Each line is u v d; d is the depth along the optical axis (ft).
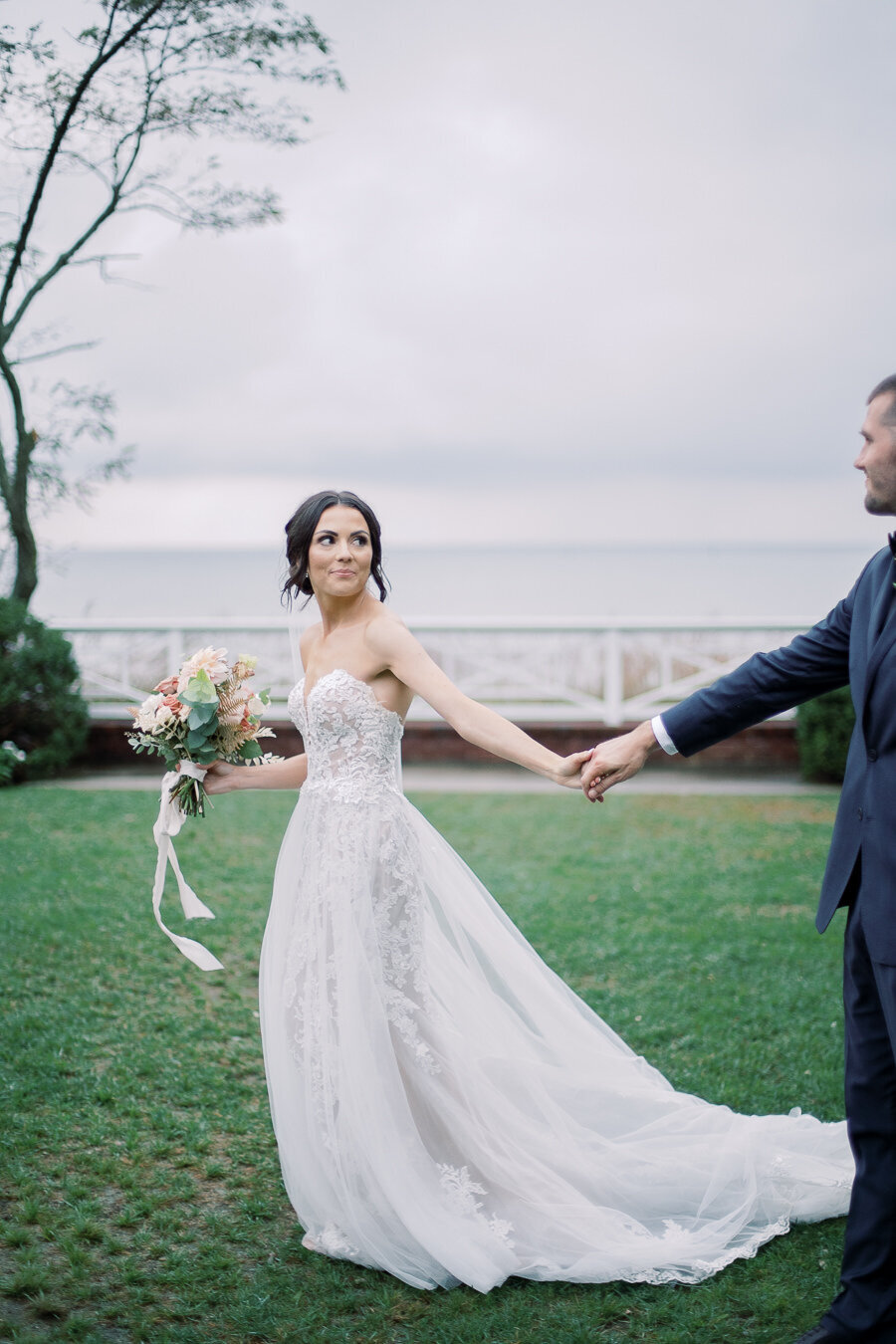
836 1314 8.00
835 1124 11.11
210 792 11.23
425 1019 9.75
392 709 10.12
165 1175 11.06
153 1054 14.08
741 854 26.27
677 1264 9.31
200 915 11.08
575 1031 11.09
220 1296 8.98
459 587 231.30
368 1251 9.29
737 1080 13.29
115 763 41.14
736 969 17.76
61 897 21.40
